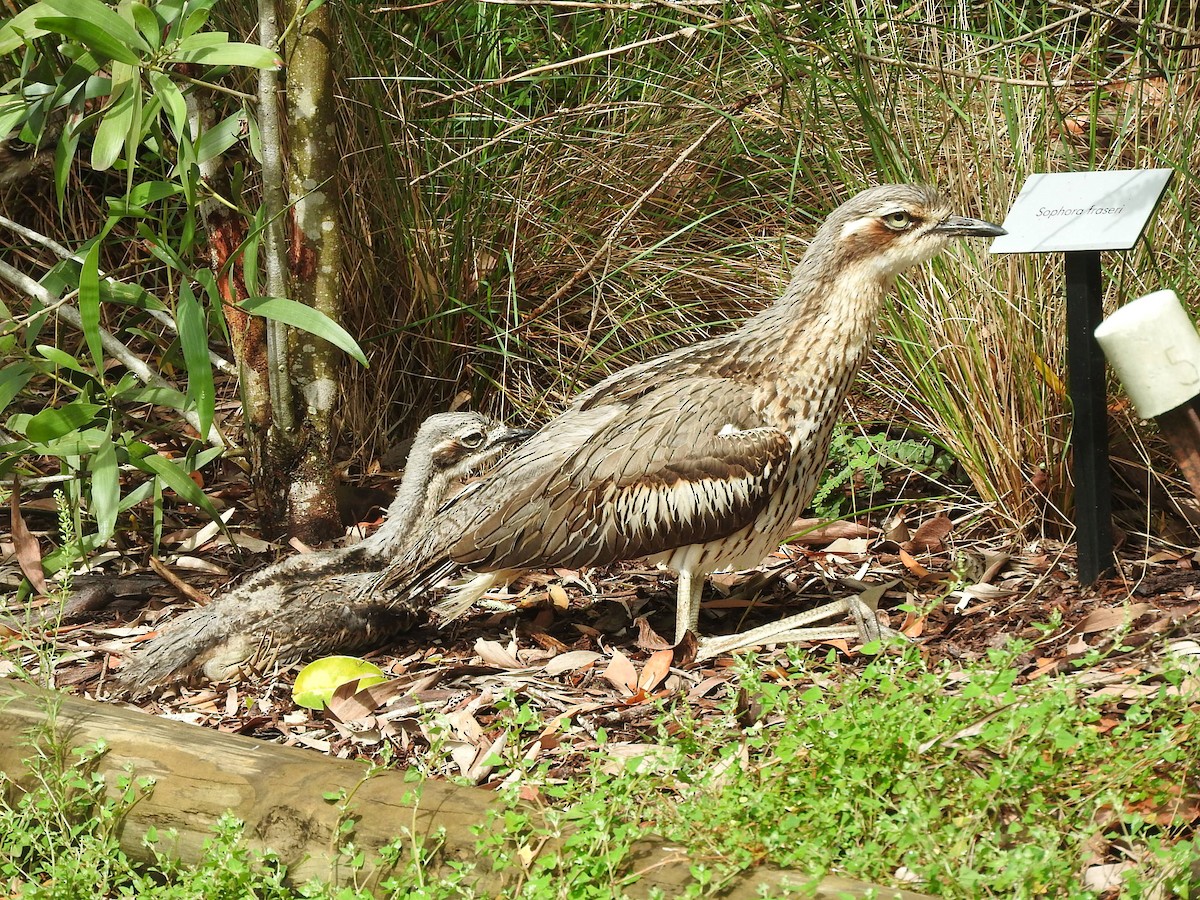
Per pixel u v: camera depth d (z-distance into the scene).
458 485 7.31
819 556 7.79
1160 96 8.24
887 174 7.80
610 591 7.58
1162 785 4.43
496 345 9.32
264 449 8.33
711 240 9.52
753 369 6.55
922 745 4.34
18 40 7.07
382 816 4.45
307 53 7.77
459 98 9.49
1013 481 7.54
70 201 10.22
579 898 4.03
